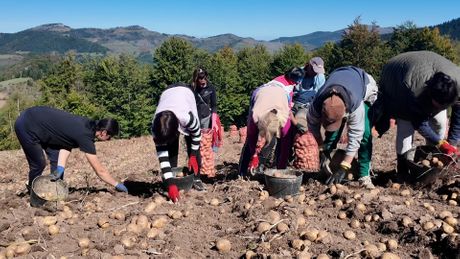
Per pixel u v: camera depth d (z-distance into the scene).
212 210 4.88
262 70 51.22
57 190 5.32
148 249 3.91
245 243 4.02
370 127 5.07
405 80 4.71
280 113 5.36
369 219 4.32
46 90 42.28
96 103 43.03
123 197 5.62
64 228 4.35
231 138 16.66
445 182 5.12
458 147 6.74
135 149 19.03
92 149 5.31
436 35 52.66
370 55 45.88
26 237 4.14
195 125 5.09
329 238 3.89
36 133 5.30
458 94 4.42
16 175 12.88
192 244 4.05
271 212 4.48
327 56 53.94
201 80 7.54
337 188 5.10
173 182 5.20
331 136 5.10
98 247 3.90
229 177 7.31
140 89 44.34
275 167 6.14
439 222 4.00
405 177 5.48
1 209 5.10
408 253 3.73
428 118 4.96
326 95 4.41
